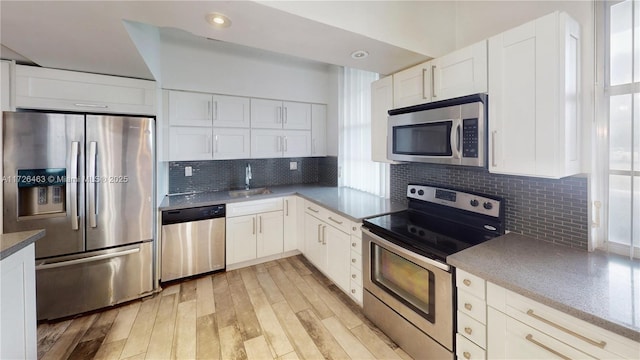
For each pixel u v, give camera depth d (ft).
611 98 4.34
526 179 5.33
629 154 4.21
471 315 4.26
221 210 9.42
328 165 12.73
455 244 5.08
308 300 7.85
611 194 4.42
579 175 4.62
